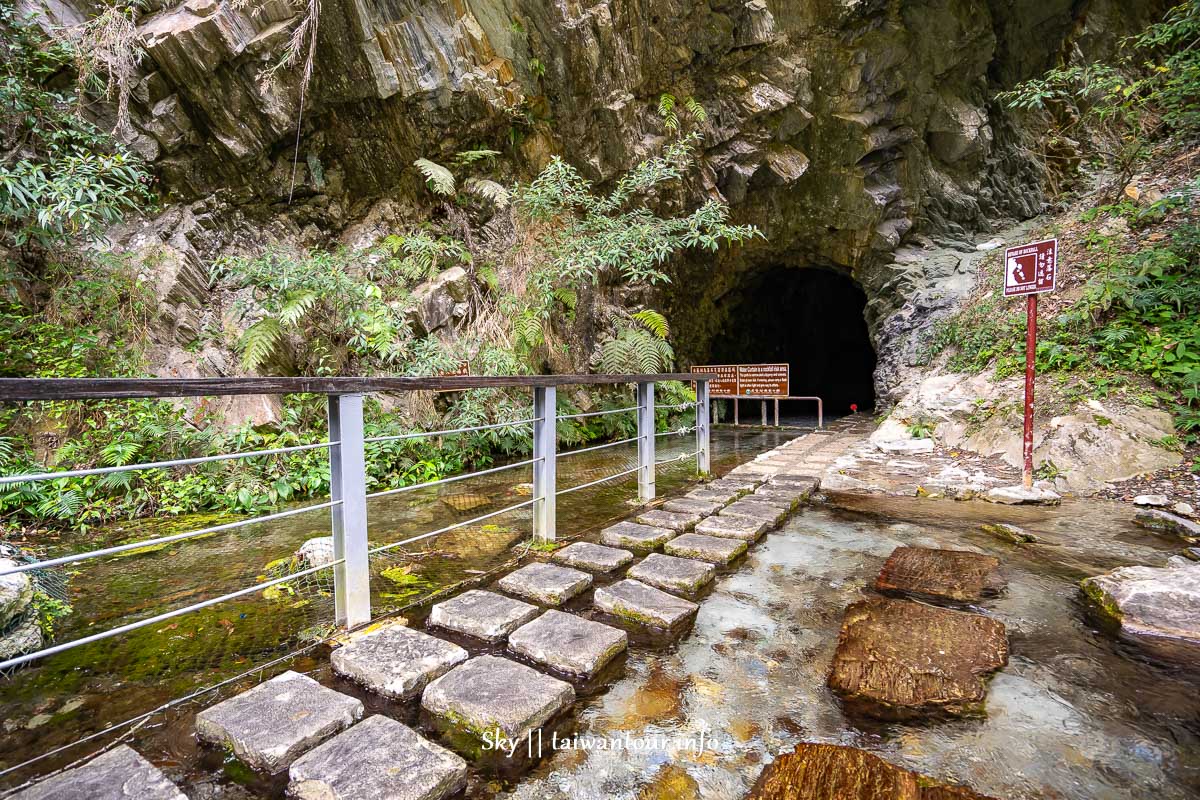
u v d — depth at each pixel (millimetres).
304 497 4746
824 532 3221
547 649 1834
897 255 9867
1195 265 5262
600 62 7379
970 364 6484
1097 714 1510
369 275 6398
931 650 1848
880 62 8516
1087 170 9961
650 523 3363
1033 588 2369
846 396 15914
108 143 5320
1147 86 6852
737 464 5645
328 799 1202
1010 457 4566
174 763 1382
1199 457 3805
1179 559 2607
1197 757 1337
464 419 5984
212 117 5805
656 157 8148
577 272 7043
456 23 6488
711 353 12055
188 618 2283
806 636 1994
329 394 1977
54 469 4168
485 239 7535
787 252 10688
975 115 9547
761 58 8344
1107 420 4230
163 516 4230
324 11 5715
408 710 1589
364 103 6422
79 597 2592
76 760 1396
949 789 1239
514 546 3111
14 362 4559
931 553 2812
